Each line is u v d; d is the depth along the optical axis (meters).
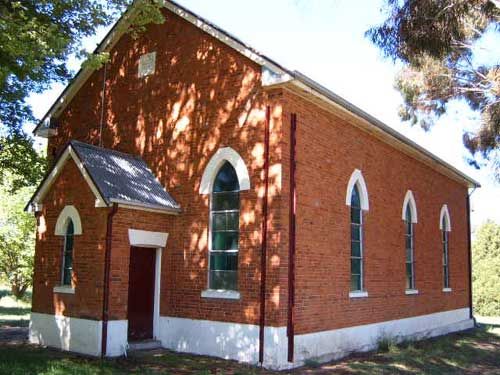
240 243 13.41
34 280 15.16
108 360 12.46
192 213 14.52
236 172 13.84
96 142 17.23
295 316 12.95
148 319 14.43
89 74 17.66
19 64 12.50
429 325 21.23
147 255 14.55
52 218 14.93
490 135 20.97
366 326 16.30
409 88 22.80
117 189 13.68
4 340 15.23
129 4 14.11
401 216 19.42
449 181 25.06
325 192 14.60
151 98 16.06
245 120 13.83
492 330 24.81
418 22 14.20
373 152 17.53
